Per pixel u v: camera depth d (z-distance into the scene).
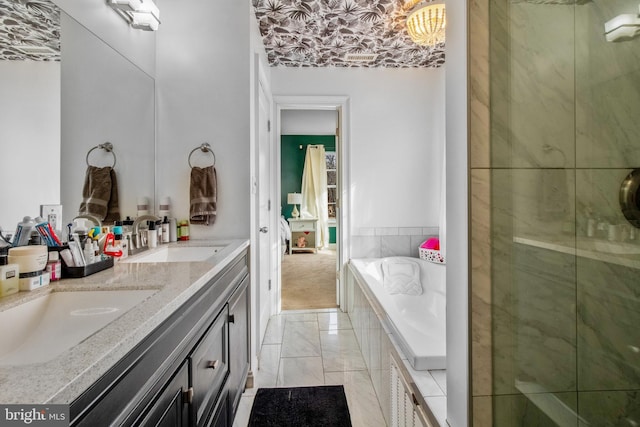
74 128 1.33
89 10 1.43
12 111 1.03
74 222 1.28
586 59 0.71
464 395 0.86
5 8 1.02
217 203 2.10
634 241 0.68
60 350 0.82
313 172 6.81
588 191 0.73
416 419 1.16
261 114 2.54
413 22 2.13
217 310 1.32
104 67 1.54
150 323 0.71
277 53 2.86
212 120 2.09
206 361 1.16
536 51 0.77
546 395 0.79
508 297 0.83
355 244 3.21
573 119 0.73
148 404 0.72
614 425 0.72
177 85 2.08
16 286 0.90
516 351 0.82
